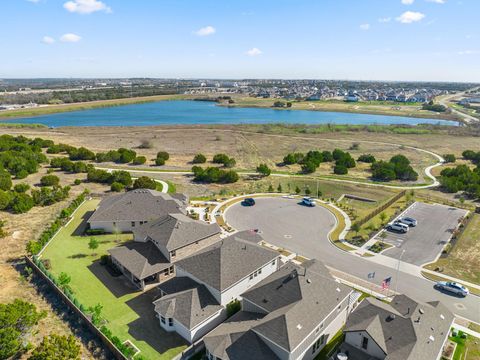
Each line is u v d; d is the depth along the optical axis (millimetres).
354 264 47281
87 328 33906
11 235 53656
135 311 36750
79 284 41312
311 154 108625
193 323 31891
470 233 57125
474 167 103375
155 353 30922
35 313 31703
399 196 76250
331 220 62969
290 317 28969
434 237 55750
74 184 81500
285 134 160500
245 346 28234
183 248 43906
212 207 68688
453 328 34281
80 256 48000
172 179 88375
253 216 64500
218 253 38062
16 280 41750
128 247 45219
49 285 40344
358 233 57062
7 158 91625
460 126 178375
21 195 64688
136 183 75875
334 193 80125
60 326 34125
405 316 30078
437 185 86250
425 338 28328
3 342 27969
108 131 166000
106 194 74125
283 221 62344
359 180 90562
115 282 42031
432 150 129125
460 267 46531
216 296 34875
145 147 128000
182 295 34688
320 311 31000
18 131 157875
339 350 29766
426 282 43062
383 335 28672
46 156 109125
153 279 42688
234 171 93812
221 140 145875
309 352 29828
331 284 34562
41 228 56656
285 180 90062
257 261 39125
